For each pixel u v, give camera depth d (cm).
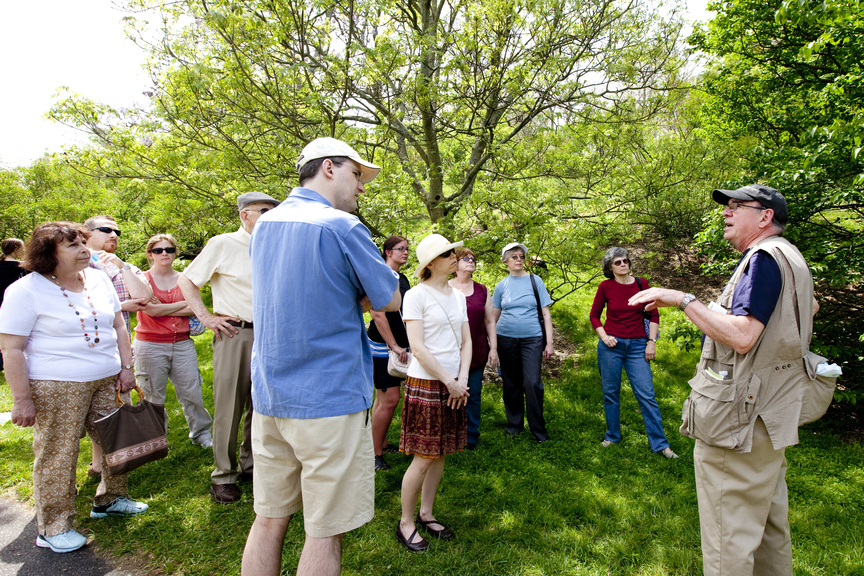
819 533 287
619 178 676
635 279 420
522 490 338
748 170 623
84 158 471
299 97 464
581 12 516
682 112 786
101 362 284
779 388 186
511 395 444
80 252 276
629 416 473
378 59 442
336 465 162
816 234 457
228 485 324
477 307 411
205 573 254
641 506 314
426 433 267
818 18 319
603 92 590
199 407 421
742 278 191
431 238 284
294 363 161
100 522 301
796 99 540
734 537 192
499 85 504
